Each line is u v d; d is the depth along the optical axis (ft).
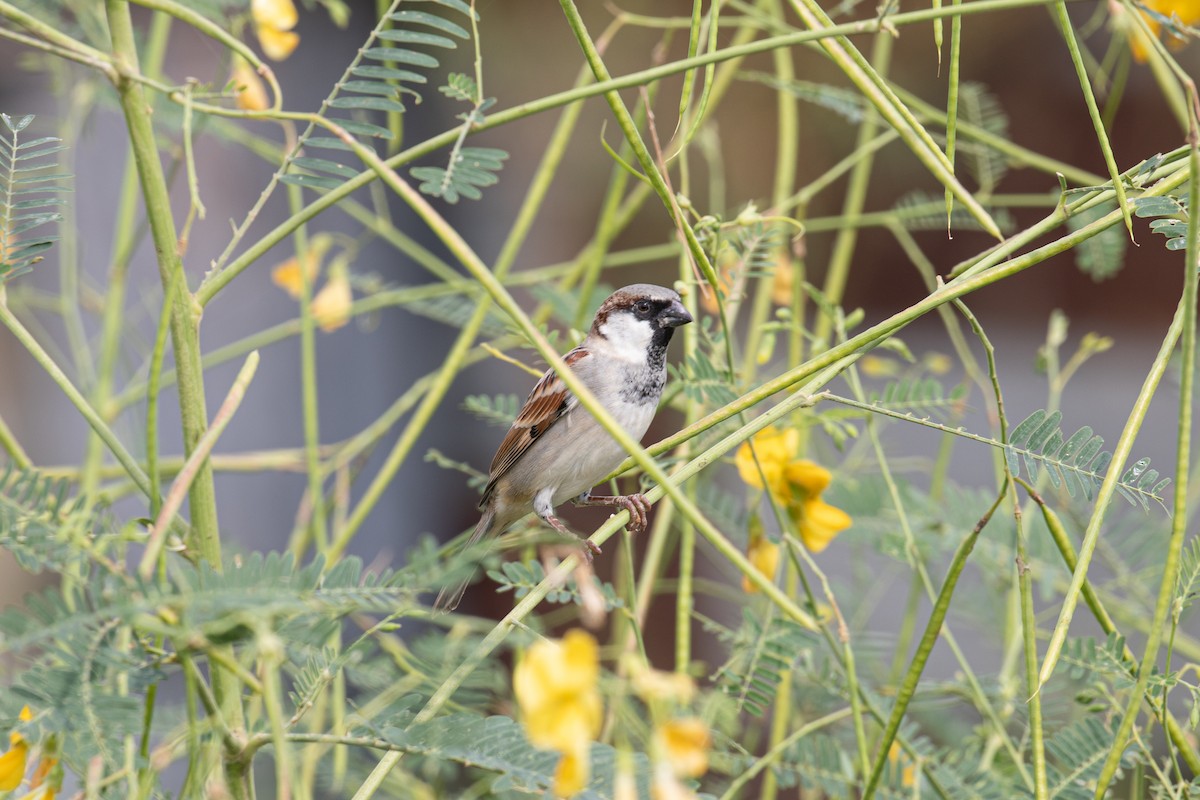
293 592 11.50
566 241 43.52
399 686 23.48
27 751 12.52
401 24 23.70
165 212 15.06
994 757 21.89
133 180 28.48
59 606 11.22
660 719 9.43
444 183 14.42
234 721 14.25
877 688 25.94
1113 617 25.26
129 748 14.26
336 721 22.68
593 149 42.42
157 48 28.55
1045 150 41.19
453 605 17.65
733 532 26.58
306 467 30.73
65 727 10.97
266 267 43.34
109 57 14.39
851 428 20.76
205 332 43.88
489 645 15.69
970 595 27.91
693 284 23.15
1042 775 14.49
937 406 19.63
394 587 12.04
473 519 43.16
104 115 40.70
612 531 17.95
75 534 11.78
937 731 26.14
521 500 28.50
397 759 14.32
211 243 43.09
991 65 40.91
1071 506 24.94
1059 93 40.78
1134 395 43.14
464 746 13.08
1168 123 40.50
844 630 18.12
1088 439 15.19
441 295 32.14
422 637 24.99
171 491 12.22
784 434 21.40
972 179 40.93
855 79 14.97
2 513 11.71
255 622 10.62
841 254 29.99
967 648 36.78
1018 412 43.09
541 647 9.93
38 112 37.24
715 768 23.00
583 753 9.68
